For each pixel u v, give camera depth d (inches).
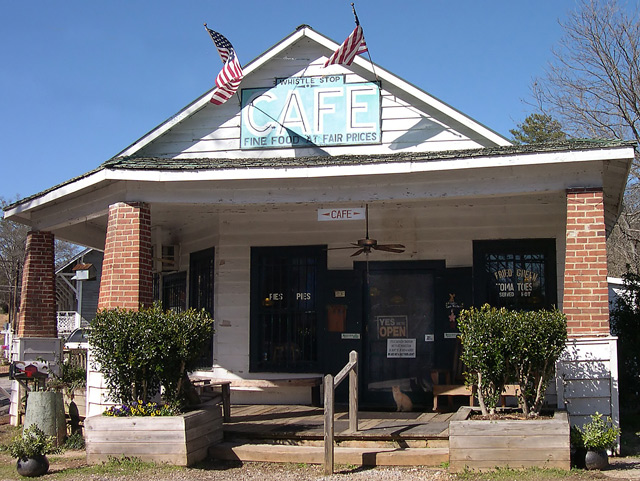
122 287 376.5
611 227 548.1
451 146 425.1
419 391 461.4
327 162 364.2
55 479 306.8
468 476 287.9
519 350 303.1
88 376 379.2
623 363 467.5
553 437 290.5
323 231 481.7
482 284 451.8
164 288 579.2
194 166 370.9
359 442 335.0
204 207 456.8
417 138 429.4
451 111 421.1
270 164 367.6
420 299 468.8
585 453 297.1
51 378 440.1
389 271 472.4
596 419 305.7
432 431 341.4
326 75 444.5
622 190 406.9
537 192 353.7
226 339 487.2
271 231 488.1
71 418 404.8
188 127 455.8
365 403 465.1
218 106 454.9
